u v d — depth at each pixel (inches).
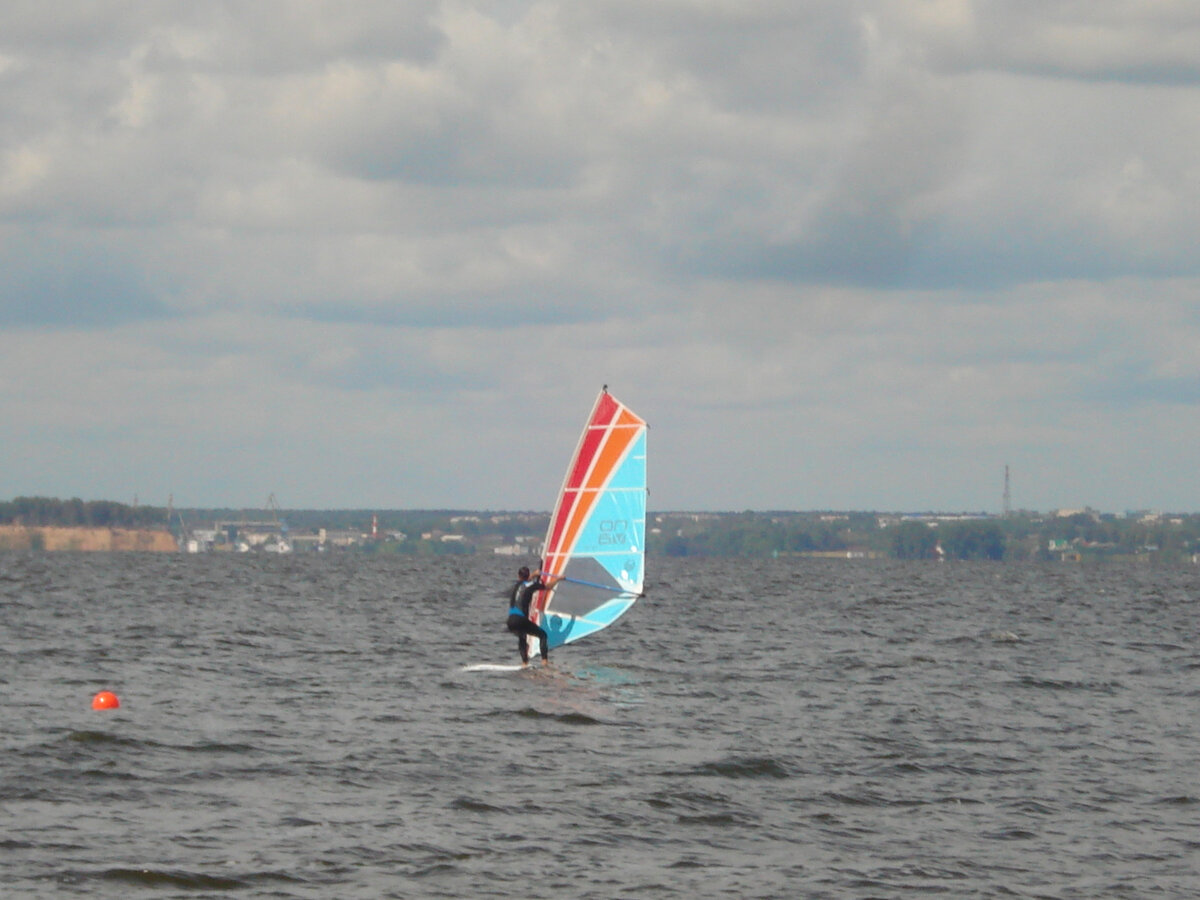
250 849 2493.8
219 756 3292.3
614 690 4603.8
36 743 3368.6
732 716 4084.6
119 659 5280.5
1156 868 2503.7
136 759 3225.9
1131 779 3255.4
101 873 2322.8
